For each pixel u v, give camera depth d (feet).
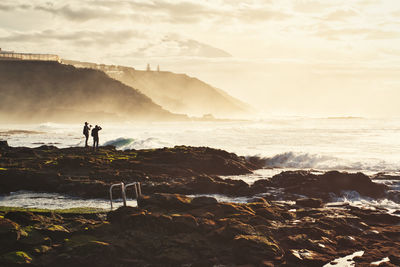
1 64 613.11
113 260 36.88
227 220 42.68
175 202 46.68
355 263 37.24
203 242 39.09
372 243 42.52
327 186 69.05
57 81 617.62
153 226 40.81
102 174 82.53
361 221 48.52
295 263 37.17
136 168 90.27
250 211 46.96
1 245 36.65
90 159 93.71
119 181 78.54
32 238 37.91
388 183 75.46
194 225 41.06
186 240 39.04
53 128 332.80
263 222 43.52
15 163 92.94
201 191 70.74
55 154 112.98
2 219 38.22
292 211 51.88
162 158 96.07
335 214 50.16
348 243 41.65
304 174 73.61
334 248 40.65
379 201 65.21
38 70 624.59
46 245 38.11
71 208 53.62
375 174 86.12
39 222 41.55
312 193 67.77
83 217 48.67
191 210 45.93
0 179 75.00
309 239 40.96
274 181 75.10
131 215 41.47
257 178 89.71
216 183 71.05
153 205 46.60
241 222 41.57
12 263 35.06
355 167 101.76
